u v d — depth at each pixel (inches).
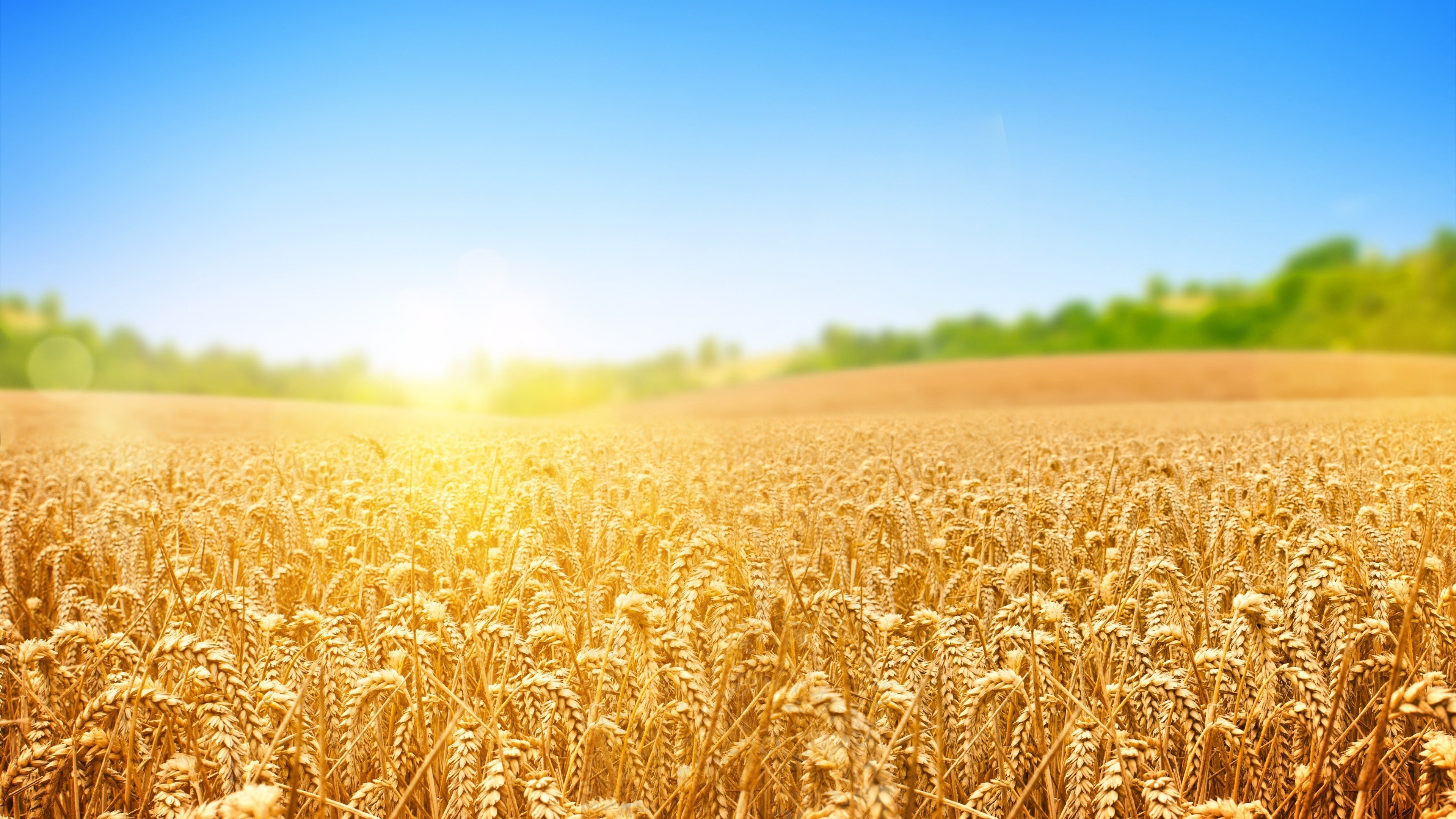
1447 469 293.6
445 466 324.5
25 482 299.3
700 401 2898.6
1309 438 386.0
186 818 76.7
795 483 241.6
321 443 498.0
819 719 83.7
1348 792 109.2
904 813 96.1
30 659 114.3
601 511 193.5
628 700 116.4
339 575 163.2
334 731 112.7
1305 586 114.2
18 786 94.1
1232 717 113.1
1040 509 197.0
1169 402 2276.1
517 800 96.2
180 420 1229.1
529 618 133.9
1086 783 94.7
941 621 119.2
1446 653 126.0
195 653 95.7
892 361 5354.3
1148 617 133.0
